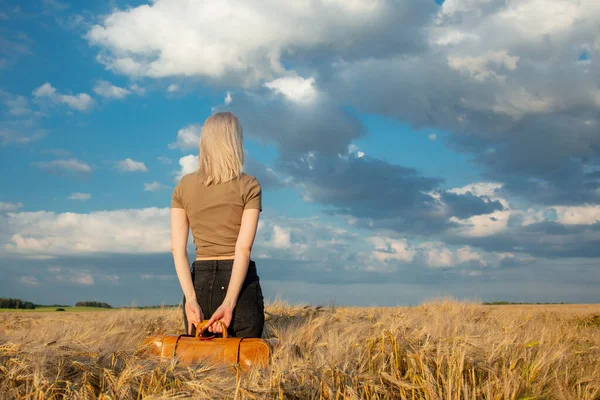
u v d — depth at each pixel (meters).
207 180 4.13
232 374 3.19
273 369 2.96
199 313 4.02
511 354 3.57
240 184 4.14
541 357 3.50
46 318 8.80
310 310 7.76
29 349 3.24
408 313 6.82
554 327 6.07
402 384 2.87
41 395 2.67
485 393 2.96
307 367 2.95
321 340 4.61
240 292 4.04
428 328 4.28
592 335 5.29
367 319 6.45
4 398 2.72
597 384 3.24
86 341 4.20
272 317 6.96
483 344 3.71
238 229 4.16
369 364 3.26
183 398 2.62
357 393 2.88
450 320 6.28
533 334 4.90
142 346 3.56
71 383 2.86
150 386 2.80
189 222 4.34
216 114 4.23
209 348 3.47
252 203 4.11
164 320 7.02
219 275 4.09
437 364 3.11
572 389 3.23
